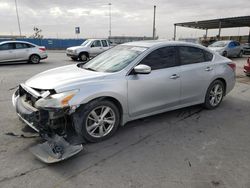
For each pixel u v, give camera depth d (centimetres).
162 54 449
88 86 358
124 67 405
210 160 334
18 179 285
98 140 380
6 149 351
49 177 290
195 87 497
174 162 327
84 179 288
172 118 491
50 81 368
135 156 342
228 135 417
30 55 1500
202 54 519
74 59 1769
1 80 895
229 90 584
